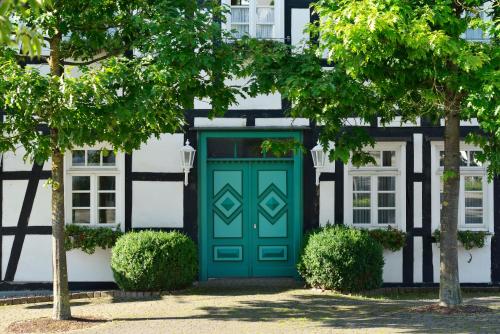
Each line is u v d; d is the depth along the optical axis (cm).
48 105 779
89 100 784
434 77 791
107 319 930
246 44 898
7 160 1203
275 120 1216
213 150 1231
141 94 784
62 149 812
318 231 1171
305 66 846
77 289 1185
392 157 1234
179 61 810
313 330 834
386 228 1216
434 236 1211
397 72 801
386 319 889
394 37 727
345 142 912
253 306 1014
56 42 894
